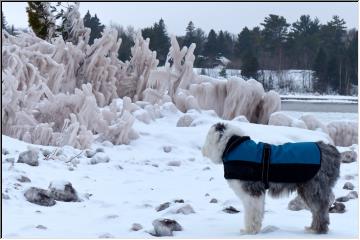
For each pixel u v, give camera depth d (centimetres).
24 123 1366
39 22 2980
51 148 1200
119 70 2289
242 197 599
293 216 690
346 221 658
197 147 1452
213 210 731
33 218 656
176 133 1523
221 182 968
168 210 706
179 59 2097
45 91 1487
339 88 5416
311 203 590
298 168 582
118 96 2266
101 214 694
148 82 2117
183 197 830
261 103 1950
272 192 608
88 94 1497
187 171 1090
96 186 897
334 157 593
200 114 1805
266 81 5544
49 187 771
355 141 1720
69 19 2595
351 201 794
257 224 591
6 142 1173
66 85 2066
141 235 584
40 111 1470
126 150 1338
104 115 1514
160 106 1864
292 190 604
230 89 1933
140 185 924
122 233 593
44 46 2191
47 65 1875
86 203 762
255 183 591
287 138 1473
